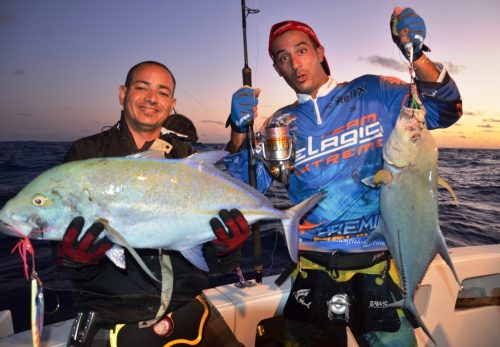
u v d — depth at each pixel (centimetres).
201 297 210
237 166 240
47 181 162
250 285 270
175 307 191
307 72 218
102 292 181
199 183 178
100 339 184
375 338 213
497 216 1034
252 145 223
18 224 158
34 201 159
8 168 2192
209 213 178
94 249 159
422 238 196
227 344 215
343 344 216
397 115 214
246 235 182
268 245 681
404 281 197
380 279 212
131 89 193
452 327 272
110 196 164
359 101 219
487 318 282
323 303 216
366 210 215
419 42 184
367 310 209
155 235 170
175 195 173
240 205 184
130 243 167
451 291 271
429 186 195
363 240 216
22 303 492
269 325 273
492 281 289
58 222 160
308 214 224
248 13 255
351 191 215
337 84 230
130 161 171
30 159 2953
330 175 218
